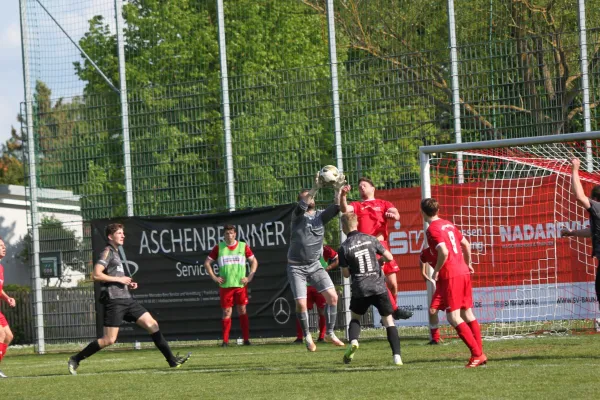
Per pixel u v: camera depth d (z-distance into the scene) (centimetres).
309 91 4316
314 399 2031
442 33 4788
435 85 4112
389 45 4984
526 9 4672
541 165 3941
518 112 3959
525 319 4034
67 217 4803
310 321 4353
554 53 3903
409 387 2164
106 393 2397
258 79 4416
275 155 4381
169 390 2389
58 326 4791
